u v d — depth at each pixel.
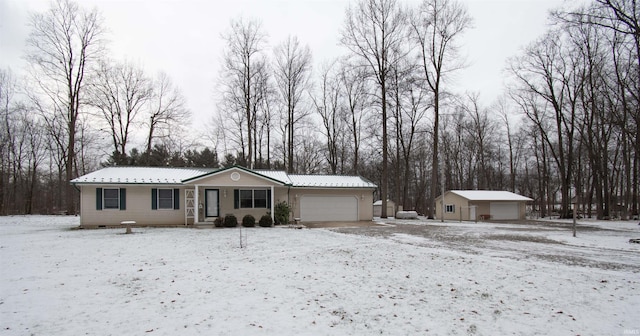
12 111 31.69
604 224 25.67
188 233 16.36
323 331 4.80
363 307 5.80
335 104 38.06
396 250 11.53
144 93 38.38
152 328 4.84
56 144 35.62
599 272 8.43
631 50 20.80
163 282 7.23
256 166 34.88
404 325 5.05
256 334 4.66
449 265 9.12
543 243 13.90
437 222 27.06
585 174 44.66
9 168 35.78
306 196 24.62
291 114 34.91
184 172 22.47
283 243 13.02
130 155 36.19
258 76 32.50
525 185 55.72
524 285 7.20
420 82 31.17
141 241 13.35
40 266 8.69
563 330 4.92
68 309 5.60
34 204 43.56
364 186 25.44
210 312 5.49
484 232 18.17
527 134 41.22
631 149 34.12
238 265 8.97
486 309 5.77
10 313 5.40
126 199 20.09
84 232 16.80
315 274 8.05
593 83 29.59
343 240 14.08
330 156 39.06
